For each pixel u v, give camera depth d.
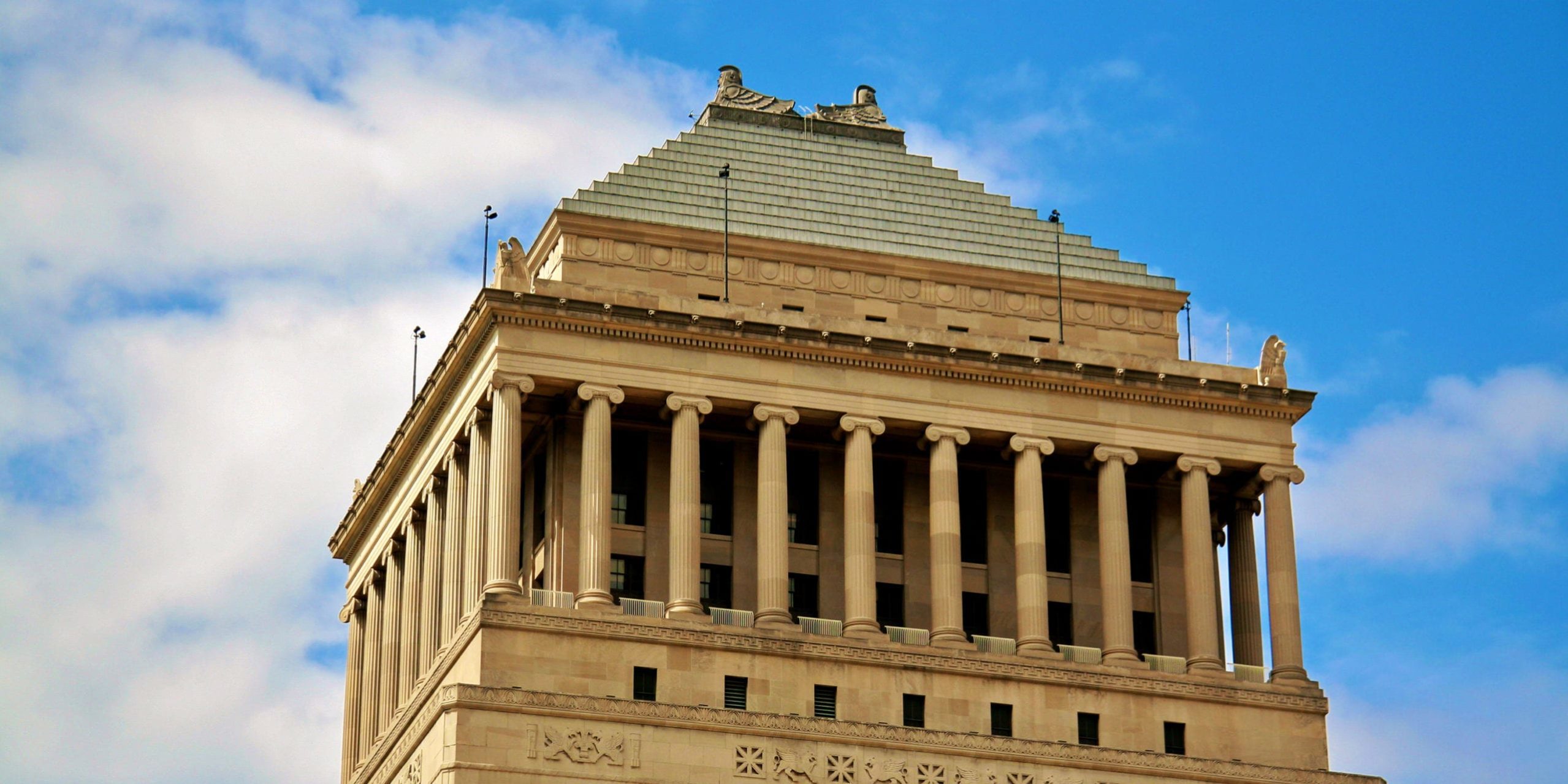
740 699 131.12
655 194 142.38
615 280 140.12
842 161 147.75
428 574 140.38
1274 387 141.75
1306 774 136.00
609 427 133.25
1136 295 147.00
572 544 134.00
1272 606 139.75
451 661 131.75
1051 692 134.75
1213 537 144.25
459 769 125.81
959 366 138.38
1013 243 146.50
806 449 139.38
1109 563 138.00
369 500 152.62
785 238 142.62
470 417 136.12
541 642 129.38
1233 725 136.50
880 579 138.25
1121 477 139.25
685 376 135.12
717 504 138.00
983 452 141.12
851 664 132.62
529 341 133.75
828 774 129.75
